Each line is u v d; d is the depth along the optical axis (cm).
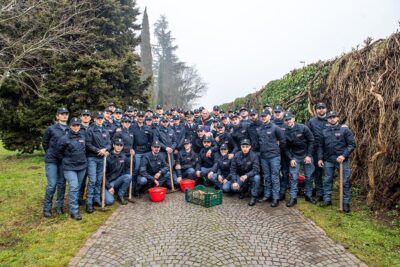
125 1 1359
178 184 741
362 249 400
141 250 407
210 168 764
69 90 1087
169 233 461
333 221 496
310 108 752
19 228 479
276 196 598
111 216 540
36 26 1055
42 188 715
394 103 516
